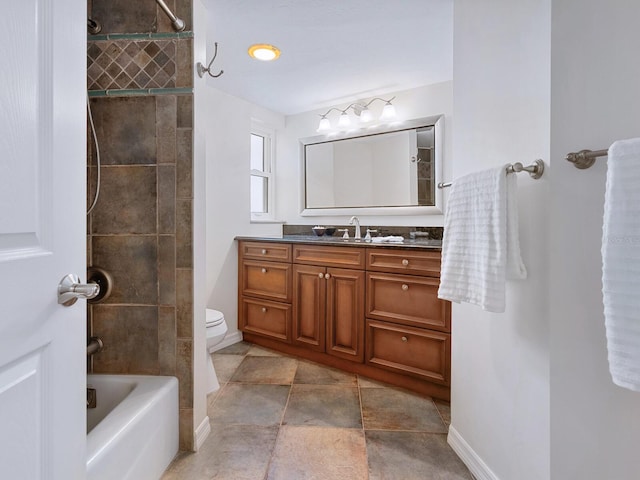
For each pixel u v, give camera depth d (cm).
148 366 146
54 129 65
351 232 288
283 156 322
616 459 92
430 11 164
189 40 142
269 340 265
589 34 92
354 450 145
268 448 146
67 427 69
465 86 140
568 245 94
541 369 99
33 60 60
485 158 126
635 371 74
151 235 145
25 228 58
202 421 153
